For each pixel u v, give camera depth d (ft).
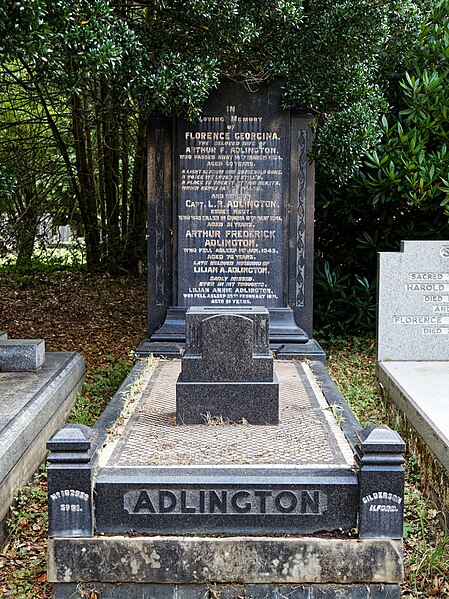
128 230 52.19
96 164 53.93
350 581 12.94
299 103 25.95
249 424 17.10
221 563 12.89
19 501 16.24
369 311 32.65
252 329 17.19
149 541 12.89
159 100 23.65
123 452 14.93
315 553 12.87
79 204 50.80
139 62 23.52
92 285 48.62
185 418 17.15
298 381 21.72
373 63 27.86
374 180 30.07
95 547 12.89
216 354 17.20
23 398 18.79
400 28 28.43
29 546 15.08
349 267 34.86
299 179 26.76
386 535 12.88
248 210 26.58
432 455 17.57
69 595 13.01
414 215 33.22
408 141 29.68
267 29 25.30
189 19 24.30
